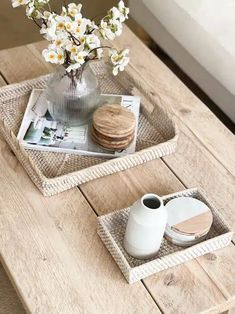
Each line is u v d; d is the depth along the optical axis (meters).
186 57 2.11
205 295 1.19
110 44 1.79
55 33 1.29
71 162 1.44
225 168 1.46
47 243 1.27
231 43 1.82
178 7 1.97
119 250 1.21
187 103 1.62
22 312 1.58
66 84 1.43
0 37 2.49
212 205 1.32
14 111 1.57
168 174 1.43
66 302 1.16
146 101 1.61
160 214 1.17
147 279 1.21
